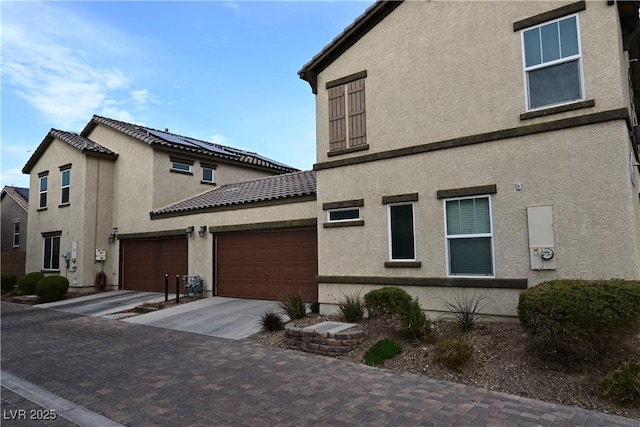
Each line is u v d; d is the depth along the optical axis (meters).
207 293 15.47
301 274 13.34
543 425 4.94
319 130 11.45
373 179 10.38
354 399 5.85
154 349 8.95
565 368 6.32
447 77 9.51
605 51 7.77
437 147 9.44
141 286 18.36
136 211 18.70
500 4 8.97
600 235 7.57
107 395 6.22
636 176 8.80
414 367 7.11
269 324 10.03
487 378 6.45
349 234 10.65
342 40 10.95
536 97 8.48
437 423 5.04
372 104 10.59
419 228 9.60
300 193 13.41
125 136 19.62
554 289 6.51
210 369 7.39
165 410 5.61
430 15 9.85
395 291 8.37
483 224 8.86
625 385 5.41
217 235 15.59
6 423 5.31
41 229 21.59
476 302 8.76
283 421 5.18
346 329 8.56
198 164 20.36
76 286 18.75
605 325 5.98
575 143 7.89
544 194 8.14
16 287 20.89
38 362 8.17
